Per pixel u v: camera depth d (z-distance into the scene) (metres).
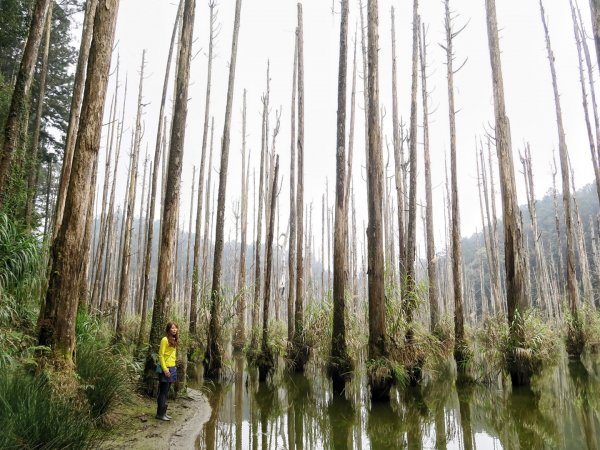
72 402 5.36
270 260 13.86
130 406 7.61
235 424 8.12
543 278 31.53
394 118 17.05
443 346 13.05
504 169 11.16
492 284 25.62
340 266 10.62
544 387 10.66
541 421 7.88
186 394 9.59
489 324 12.15
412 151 14.32
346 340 10.98
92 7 11.38
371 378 9.13
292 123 17.58
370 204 9.88
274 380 12.66
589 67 15.78
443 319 16.03
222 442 7.01
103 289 20.94
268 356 12.89
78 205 6.29
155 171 15.56
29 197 12.67
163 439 6.56
